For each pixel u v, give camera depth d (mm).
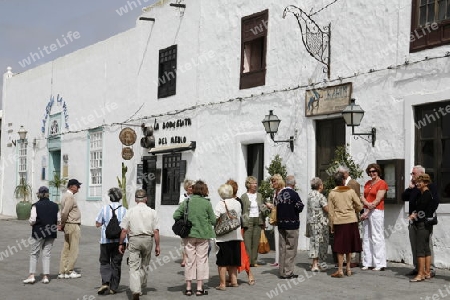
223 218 10820
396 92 13250
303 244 15375
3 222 25719
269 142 16359
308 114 15258
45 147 28109
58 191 26812
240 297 10242
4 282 11992
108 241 10727
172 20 20578
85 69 25344
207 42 18891
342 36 14539
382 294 10055
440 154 12508
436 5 12641
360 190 13539
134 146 22109
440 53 12438
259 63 17328
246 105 17219
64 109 26688
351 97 14164
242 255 11219
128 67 22750
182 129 19766
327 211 12008
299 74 15656
